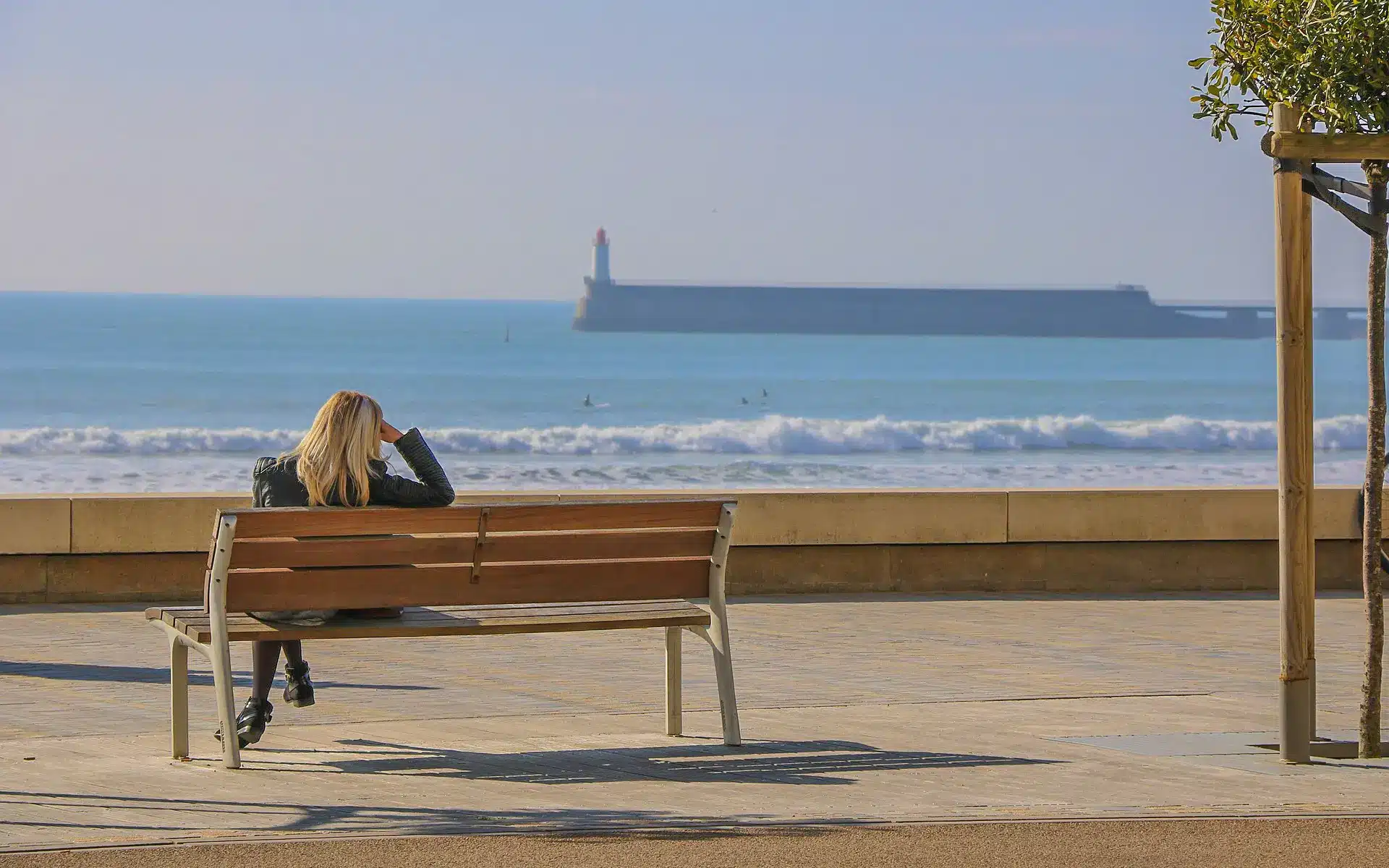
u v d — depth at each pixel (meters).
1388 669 17.81
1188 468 87.25
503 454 88.31
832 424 97.25
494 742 13.09
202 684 16.02
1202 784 11.50
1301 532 12.73
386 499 12.64
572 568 12.77
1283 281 12.81
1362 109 13.09
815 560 23.45
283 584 12.00
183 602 21.83
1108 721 14.39
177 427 114.56
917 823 9.94
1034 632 20.17
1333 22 13.02
